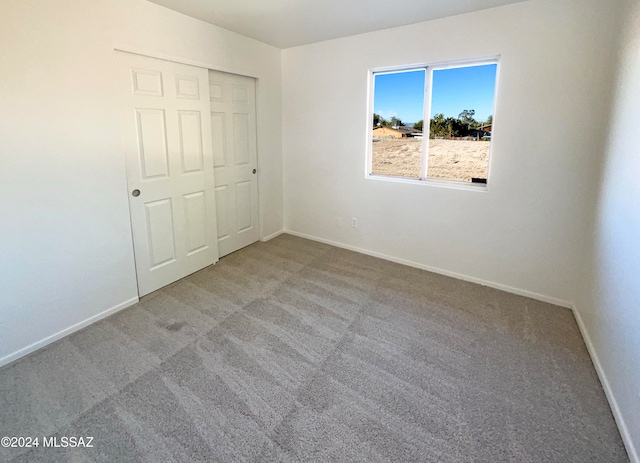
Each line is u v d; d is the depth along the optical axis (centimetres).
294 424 162
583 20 231
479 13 269
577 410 171
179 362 204
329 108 377
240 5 260
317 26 311
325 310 266
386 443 153
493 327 244
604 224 212
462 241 315
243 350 216
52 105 206
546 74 250
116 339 227
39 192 207
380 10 269
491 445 152
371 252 380
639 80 174
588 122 240
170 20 270
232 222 379
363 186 371
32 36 193
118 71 241
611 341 183
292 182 432
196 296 286
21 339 209
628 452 147
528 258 283
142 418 165
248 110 375
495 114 276
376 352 216
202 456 146
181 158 299
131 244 266
